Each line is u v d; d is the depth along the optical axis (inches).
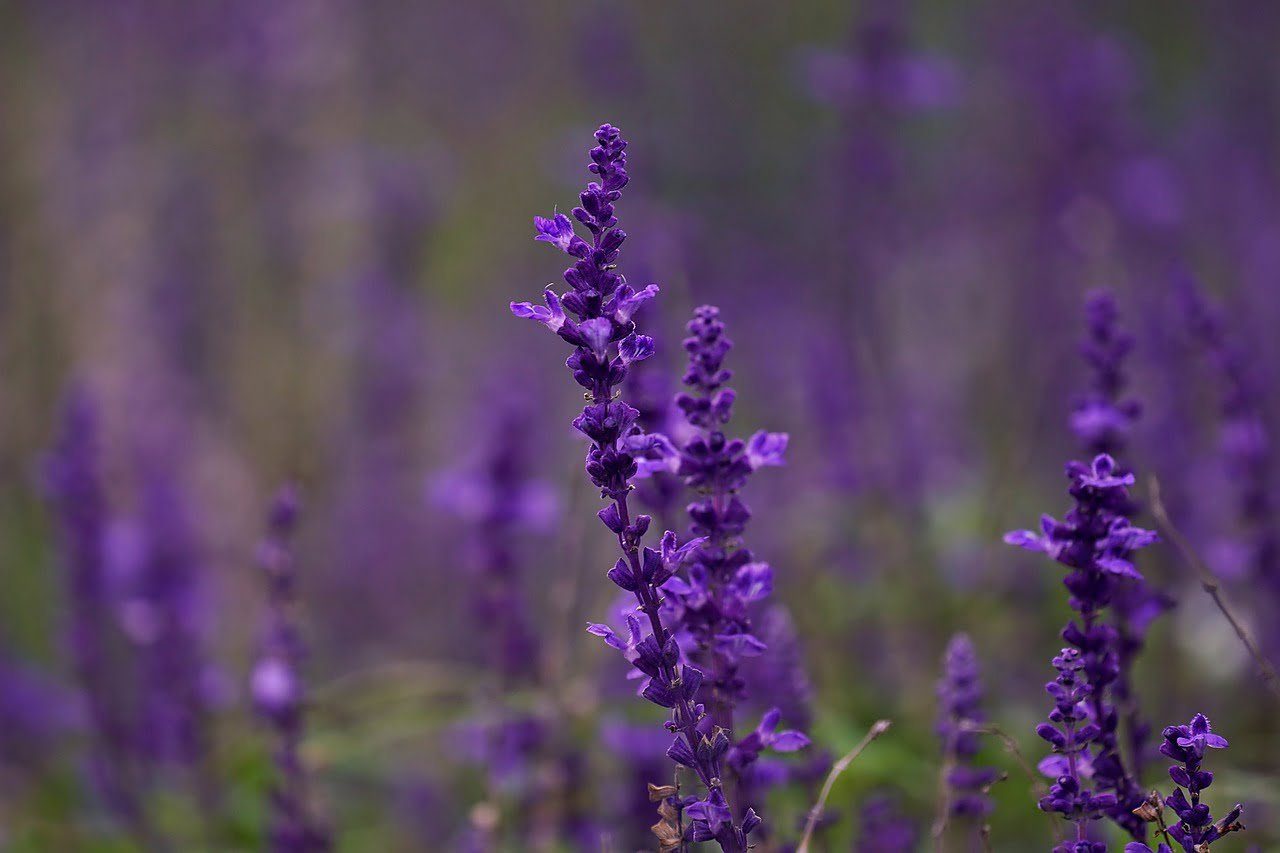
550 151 647.1
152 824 263.4
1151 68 618.5
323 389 470.6
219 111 514.6
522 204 645.3
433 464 452.8
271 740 249.1
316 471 427.2
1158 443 295.3
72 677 313.7
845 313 371.6
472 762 283.7
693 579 135.4
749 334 457.4
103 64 521.7
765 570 135.4
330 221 529.0
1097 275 406.0
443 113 647.1
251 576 395.9
